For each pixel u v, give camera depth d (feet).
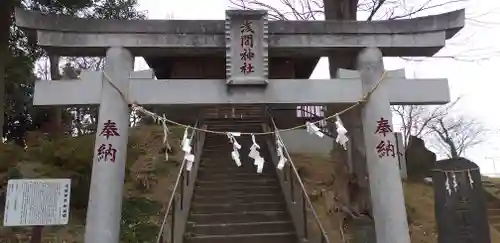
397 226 18.57
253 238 25.68
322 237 22.58
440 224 21.99
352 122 24.09
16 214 18.48
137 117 63.57
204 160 38.99
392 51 21.42
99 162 18.25
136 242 26.58
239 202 30.83
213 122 49.57
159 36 19.84
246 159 39.58
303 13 41.60
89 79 19.35
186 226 26.68
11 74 47.44
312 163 46.19
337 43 20.57
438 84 20.49
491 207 47.39
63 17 19.47
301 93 19.92
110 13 57.77
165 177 40.37
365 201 23.25
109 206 17.80
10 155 35.12
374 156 19.52
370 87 20.12
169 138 51.42
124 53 19.67
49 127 55.47
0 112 37.86
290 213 28.25
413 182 50.90
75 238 27.25
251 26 19.94
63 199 19.17
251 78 19.54
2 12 38.88
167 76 50.08
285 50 20.77
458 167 22.36
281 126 52.65
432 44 20.90
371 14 37.45
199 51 20.43
